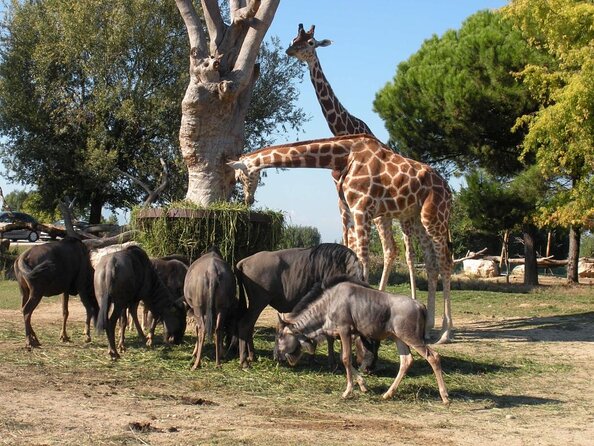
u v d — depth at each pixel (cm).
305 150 1359
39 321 1552
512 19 2511
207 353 1169
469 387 1003
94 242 2281
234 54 1490
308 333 946
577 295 2512
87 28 3102
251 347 1113
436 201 1392
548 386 1034
